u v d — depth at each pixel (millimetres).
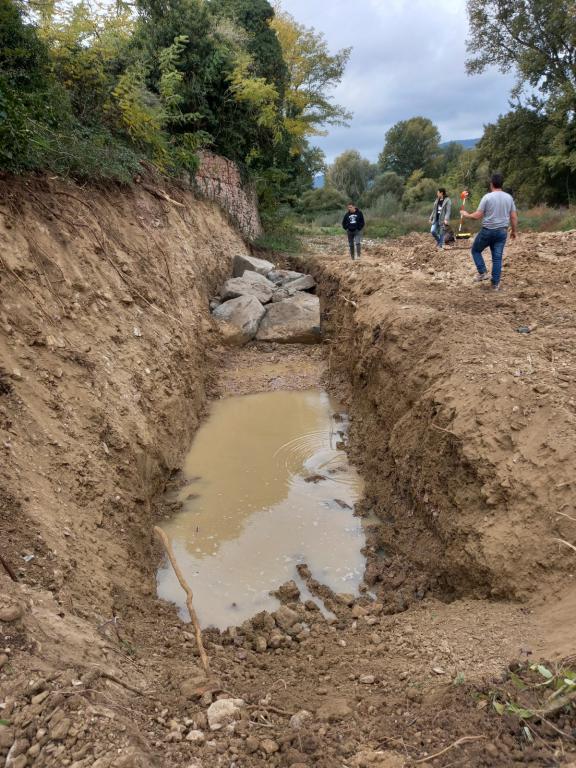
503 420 5020
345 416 9539
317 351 12758
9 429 4711
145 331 8141
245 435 8898
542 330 6762
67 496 4809
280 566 5832
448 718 2926
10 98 6676
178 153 13492
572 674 2840
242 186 18828
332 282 13711
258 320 13117
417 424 6285
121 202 9648
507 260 10820
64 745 2547
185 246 11875
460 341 6609
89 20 10648
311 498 7074
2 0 7867
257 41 20578
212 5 19422
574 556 3959
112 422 6027
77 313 6664
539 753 2535
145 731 2834
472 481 5027
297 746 2822
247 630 4762
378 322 8562
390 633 4551
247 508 6844
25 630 3111
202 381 10305
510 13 28156
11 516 4039
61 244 7043
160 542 6082
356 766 2654
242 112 17953
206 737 2867
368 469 7484
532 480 4461
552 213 23922
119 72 12406
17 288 5820
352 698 3400
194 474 7629
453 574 4930
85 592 4062
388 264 12914
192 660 4039
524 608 4016
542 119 28969
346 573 5750
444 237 14438
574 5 25875
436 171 65500
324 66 33969
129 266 8656
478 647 3691
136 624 4355
